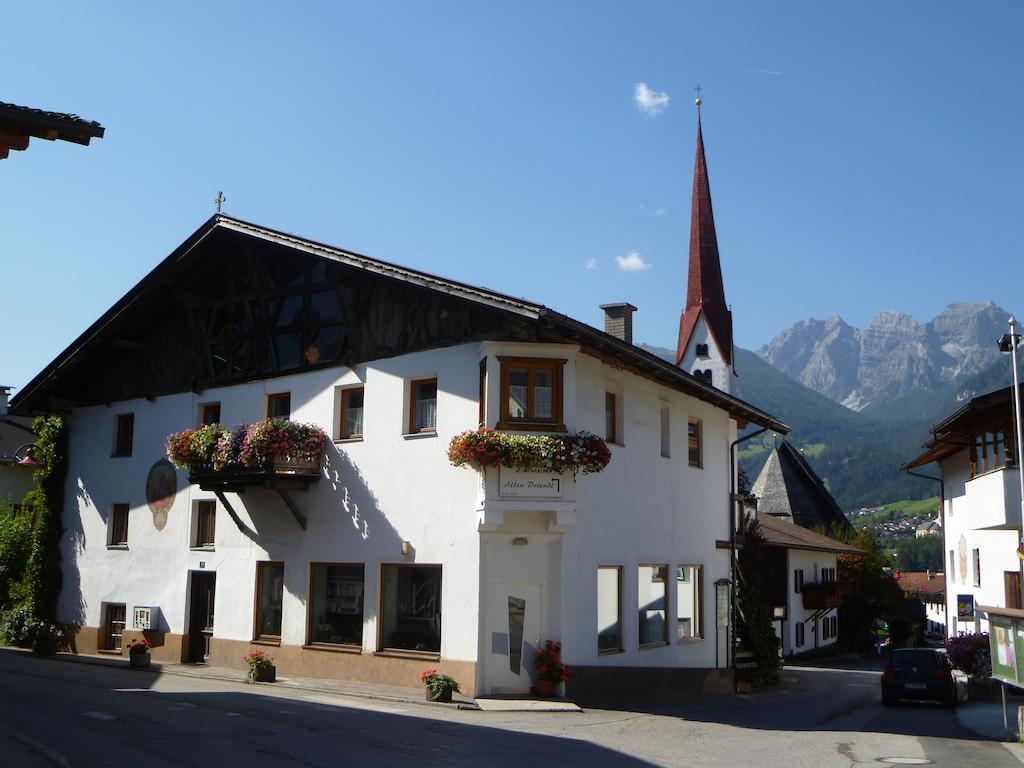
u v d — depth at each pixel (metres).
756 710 21.17
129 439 27.58
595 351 20.83
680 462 25.36
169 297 25.94
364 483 21.23
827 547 49.78
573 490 18.92
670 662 23.91
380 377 21.41
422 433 20.38
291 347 23.34
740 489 30.89
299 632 21.80
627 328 29.16
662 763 12.78
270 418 23.33
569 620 19.80
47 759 11.02
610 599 21.61
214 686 19.66
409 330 21.06
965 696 27.08
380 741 13.23
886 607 58.56
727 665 27.25
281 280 23.73
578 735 15.09
